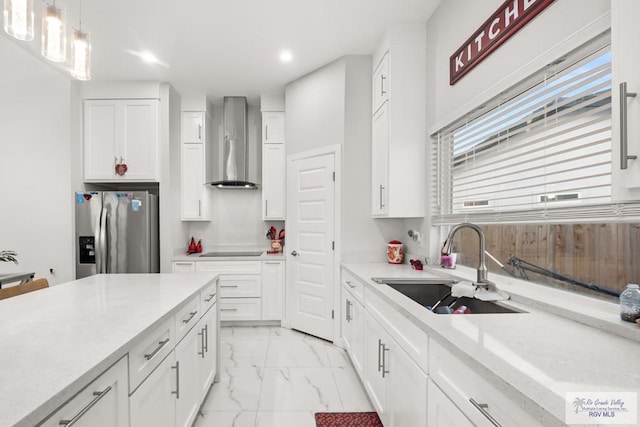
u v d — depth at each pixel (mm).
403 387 1509
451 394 1048
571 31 1307
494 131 1876
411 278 2242
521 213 1559
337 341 3215
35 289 1992
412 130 2674
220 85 3850
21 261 3537
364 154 3176
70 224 3572
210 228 4484
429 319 1262
